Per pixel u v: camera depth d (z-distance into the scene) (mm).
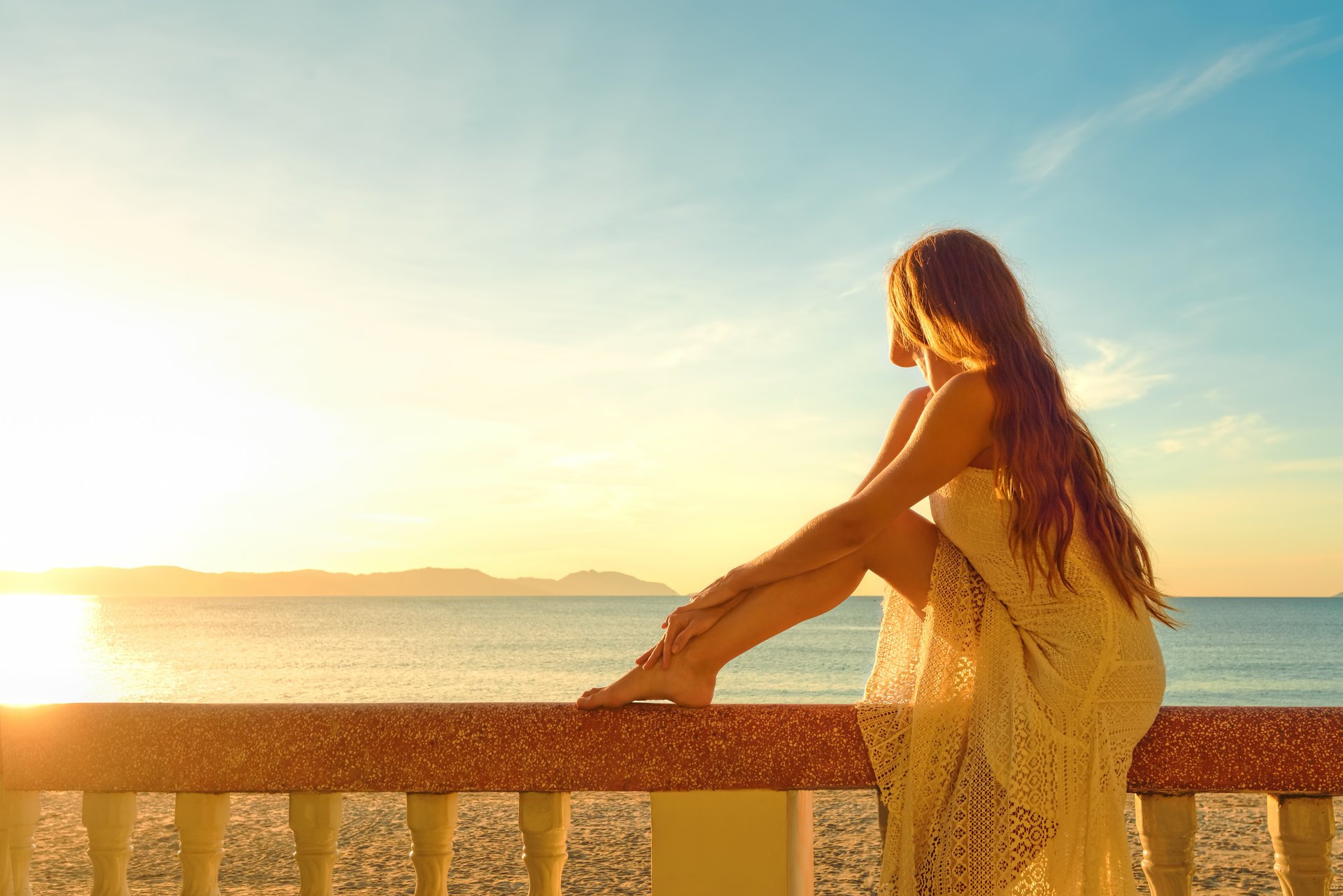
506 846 8797
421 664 55375
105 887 2117
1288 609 141875
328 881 2082
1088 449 2061
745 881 2029
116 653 61344
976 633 2006
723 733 2031
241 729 2068
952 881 1845
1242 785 1959
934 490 2006
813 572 2111
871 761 2004
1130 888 1849
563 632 88750
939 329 2135
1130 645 1942
